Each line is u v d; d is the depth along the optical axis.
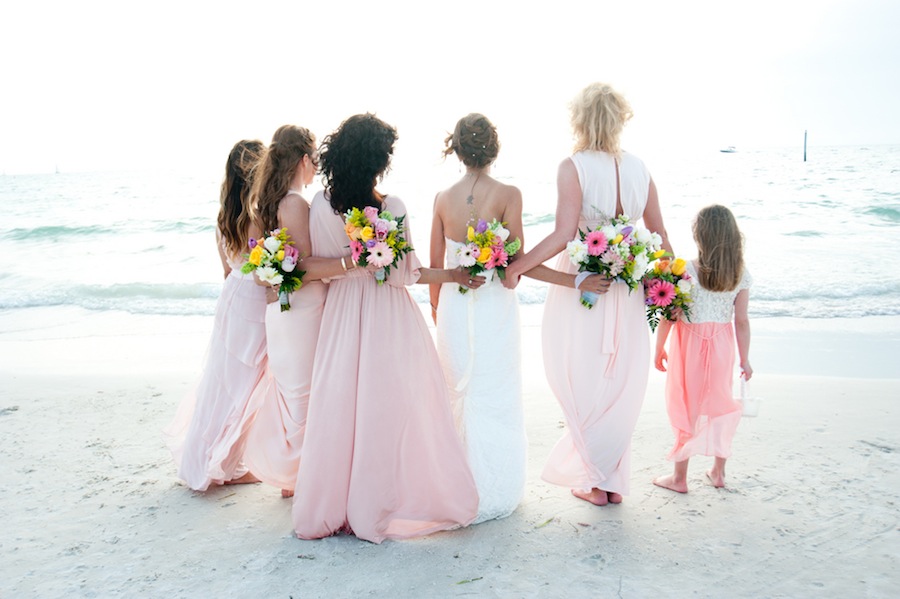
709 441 3.63
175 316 9.45
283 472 3.58
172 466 4.22
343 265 3.27
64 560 3.14
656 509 3.54
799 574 2.90
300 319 3.45
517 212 3.46
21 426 4.91
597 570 2.96
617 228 3.35
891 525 3.29
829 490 3.68
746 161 43.19
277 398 3.60
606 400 3.52
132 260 14.19
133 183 36.34
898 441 4.33
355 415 3.28
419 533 3.30
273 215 3.42
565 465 3.61
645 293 3.54
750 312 8.80
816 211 18.64
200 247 15.71
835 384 5.66
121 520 3.52
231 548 3.22
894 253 12.19
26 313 9.77
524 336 7.95
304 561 3.08
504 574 2.94
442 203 3.54
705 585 2.83
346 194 3.26
